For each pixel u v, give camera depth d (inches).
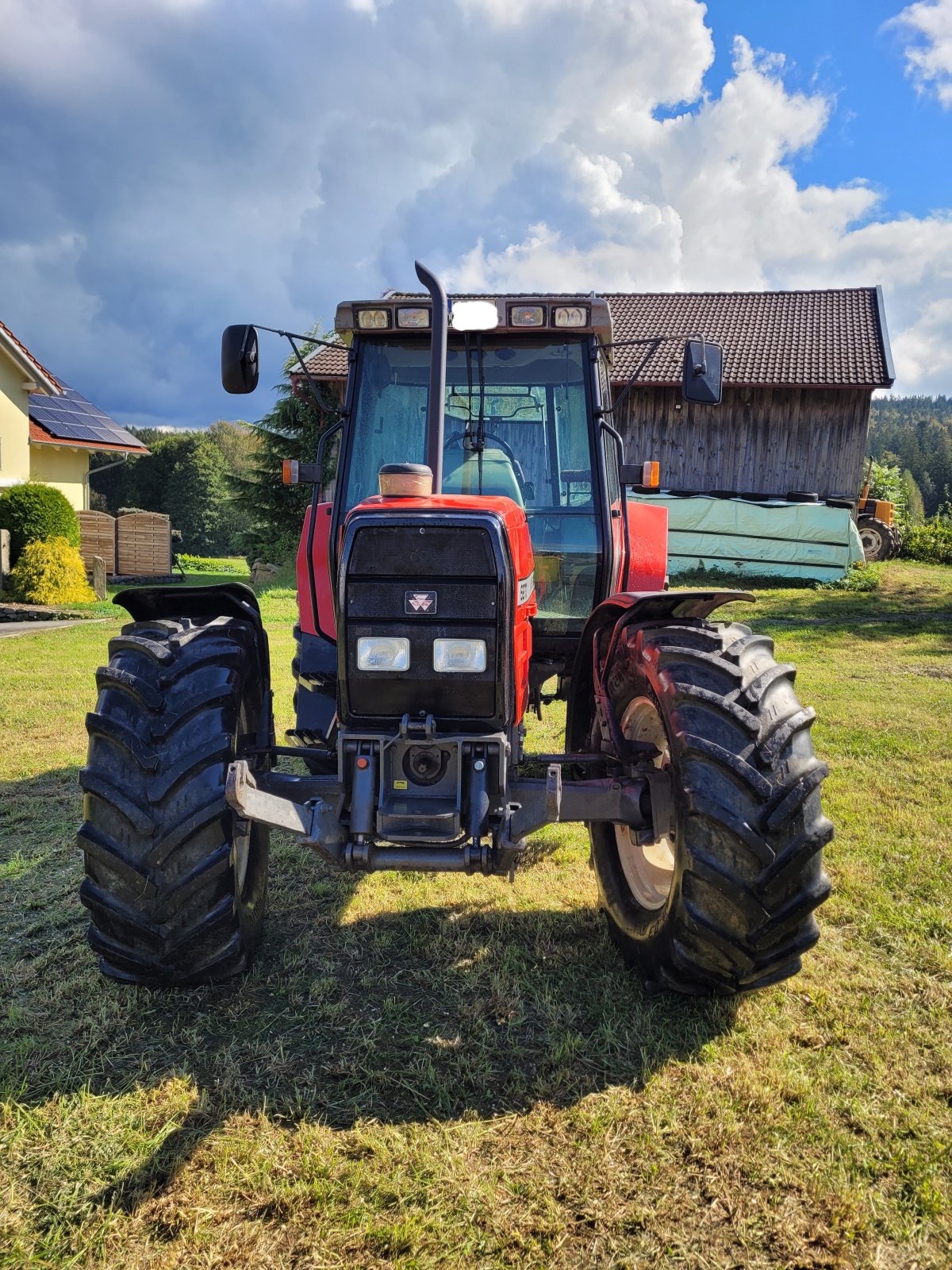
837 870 148.9
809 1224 77.4
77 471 949.8
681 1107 91.5
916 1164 83.2
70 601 695.7
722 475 732.7
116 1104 93.0
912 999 111.2
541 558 144.9
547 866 157.2
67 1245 76.0
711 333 788.6
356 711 102.2
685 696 100.7
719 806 95.8
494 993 112.7
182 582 935.0
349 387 143.6
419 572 98.6
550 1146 86.5
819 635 407.2
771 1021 106.7
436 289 119.1
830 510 589.0
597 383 142.6
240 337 131.0
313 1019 108.3
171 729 103.8
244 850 119.6
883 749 222.7
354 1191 81.0
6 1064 99.7
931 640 393.7
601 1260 73.9
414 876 153.0
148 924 102.3
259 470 832.9
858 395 704.4
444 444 143.6
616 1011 108.7
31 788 199.5
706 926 97.0
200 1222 77.9
